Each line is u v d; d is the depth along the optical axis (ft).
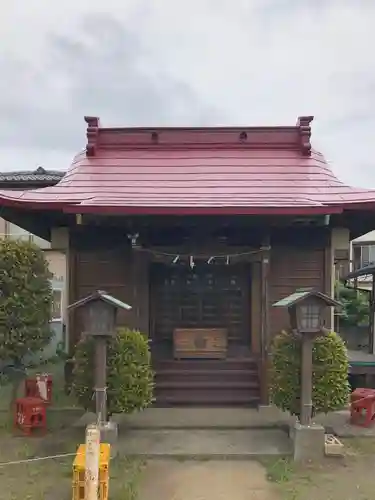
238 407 31.04
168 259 31.30
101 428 23.70
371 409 28.35
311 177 34.27
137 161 36.63
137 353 25.54
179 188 32.24
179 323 35.65
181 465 23.39
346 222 32.65
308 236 32.50
